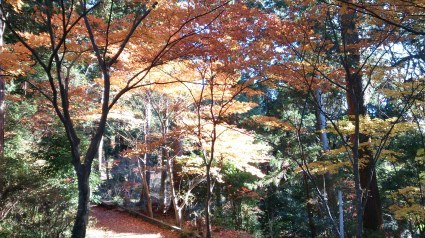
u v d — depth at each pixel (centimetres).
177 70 870
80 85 1331
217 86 845
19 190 879
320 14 608
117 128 1838
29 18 1085
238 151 1112
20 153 1326
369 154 859
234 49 628
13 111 1419
